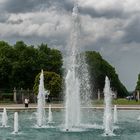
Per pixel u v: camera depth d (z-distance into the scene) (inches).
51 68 6117.1
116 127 1764.3
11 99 4574.3
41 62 5994.1
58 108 3179.1
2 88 5605.3
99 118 2265.0
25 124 1887.3
